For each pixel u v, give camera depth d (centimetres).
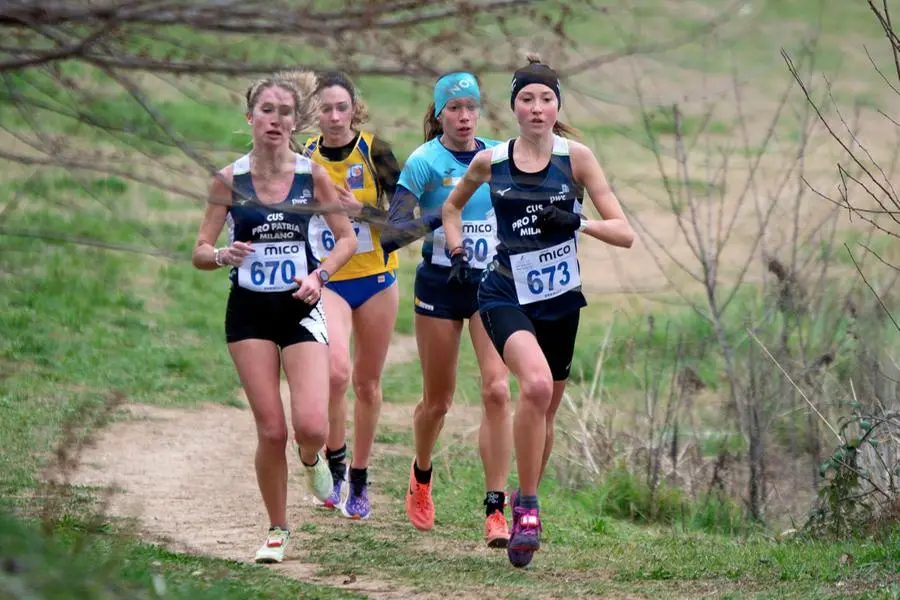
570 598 2038
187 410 3675
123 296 4741
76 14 1405
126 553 2031
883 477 2823
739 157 6519
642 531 2931
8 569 1546
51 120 1800
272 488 2244
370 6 1418
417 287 2538
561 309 2238
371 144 2684
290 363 2208
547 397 2153
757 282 4906
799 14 6300
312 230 2241
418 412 2598
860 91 7275
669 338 4572
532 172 2214
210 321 4738
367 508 2745
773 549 2522
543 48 1499
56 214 4731
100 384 3800
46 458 2869
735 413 3472
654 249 5922
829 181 5741
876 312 3428
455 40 1459
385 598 2012
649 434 3441
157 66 1469
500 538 2392
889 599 1950
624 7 1778
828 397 3203
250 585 1947
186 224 5506
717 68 3700
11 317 4281
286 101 2145
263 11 1413
